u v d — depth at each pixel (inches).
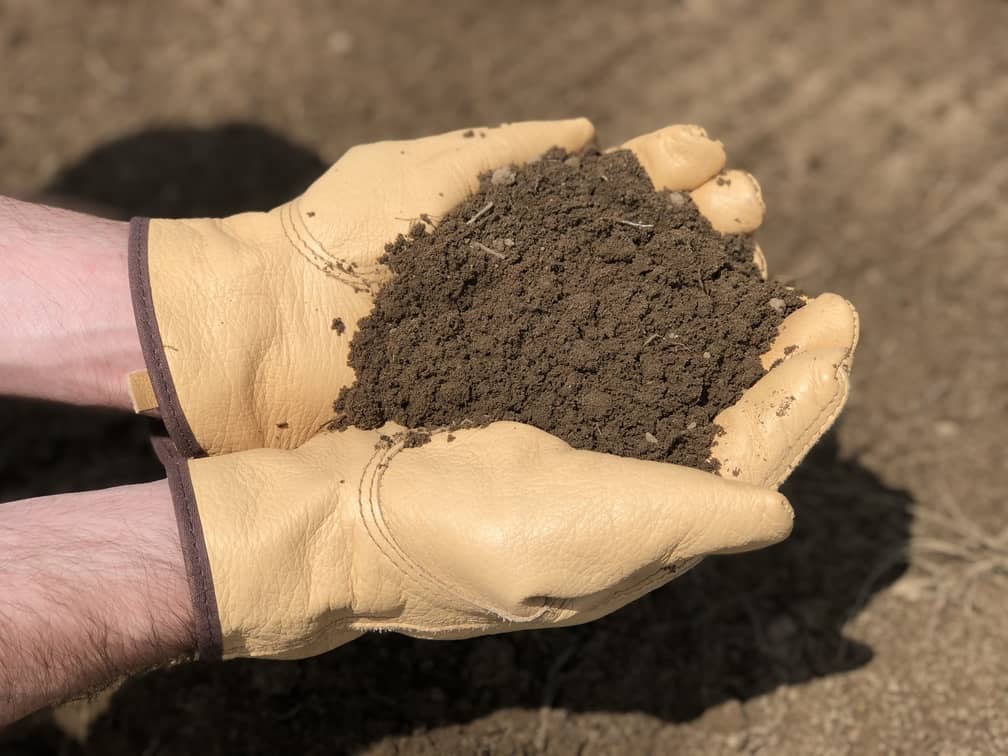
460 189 18.1
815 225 29.4
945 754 20.1
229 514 15.5
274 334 17.0
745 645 21.9
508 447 16.0
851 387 25.9
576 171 18.6
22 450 26.9
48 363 17.5
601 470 15.4
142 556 15.8
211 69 35.4
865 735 20.6
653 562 15.3
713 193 18.7
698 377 17.1
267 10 37.4
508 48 35.8
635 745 20.9
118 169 32.5
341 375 17.3
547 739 21.0
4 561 15.5
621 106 33.5
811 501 23.9
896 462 24.5
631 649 21.9
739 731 20.9
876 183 30.3
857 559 23.0
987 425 24.8
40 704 15.4
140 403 16.8
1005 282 27.5
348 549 15.8
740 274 18.2
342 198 17.6
